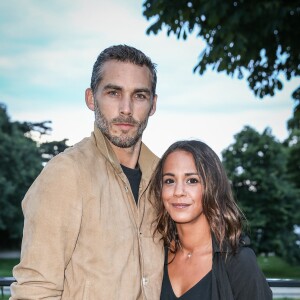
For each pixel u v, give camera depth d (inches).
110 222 84.3
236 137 1374.3
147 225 95.7
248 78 347.3
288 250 1284.4
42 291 77.1
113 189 88.0
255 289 87.1
